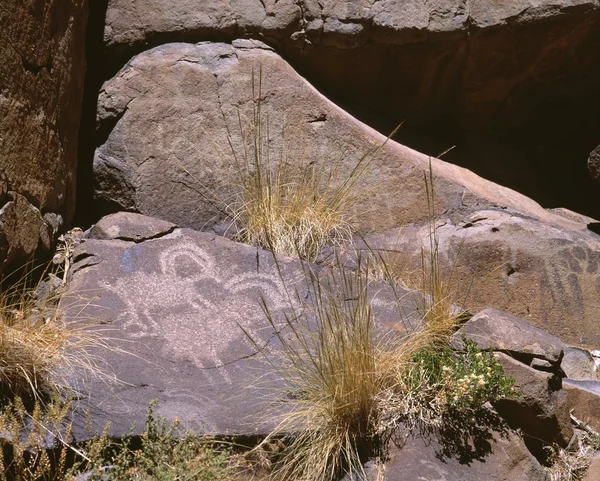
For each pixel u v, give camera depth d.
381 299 4.14
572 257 4.64
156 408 3.35
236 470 3.24
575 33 5.33
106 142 4.83
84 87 4.93
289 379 3.57
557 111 5.84
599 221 5.55
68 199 4.56
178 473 2.99
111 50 4.97
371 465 3.37
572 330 4.59
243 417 3.39
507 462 3.45
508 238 4.62
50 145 4.25
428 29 5.15
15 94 3.85
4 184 3.73
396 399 3.53
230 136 4.86
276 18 5.02
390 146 4.93
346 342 3.52
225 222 4.82
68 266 4.20
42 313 3.60
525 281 4.60
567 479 3.63
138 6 4.96
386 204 4.87
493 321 3.87
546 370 3.76
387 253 4.64
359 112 5.47
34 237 4.02
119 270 4.09
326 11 5.07
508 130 5.85
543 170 5.87
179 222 4.79
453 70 5.45
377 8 5.11
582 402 3.90
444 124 5.80
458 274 4.59
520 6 5.20
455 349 3.81
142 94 4.83
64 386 3.33
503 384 3.55
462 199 4.88
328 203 4.83
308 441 3.39
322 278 4.27
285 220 4.68
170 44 4.97
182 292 4.05
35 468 2.99
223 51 4.96
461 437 3.47
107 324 3.79
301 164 4.88
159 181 4.79
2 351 3.24
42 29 4.12
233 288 4.13
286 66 4.98
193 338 3.82
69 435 3.09
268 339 3.88
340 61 5.25
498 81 5.52
